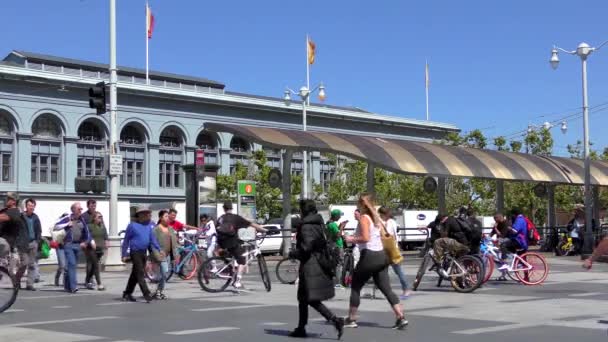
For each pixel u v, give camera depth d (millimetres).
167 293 17781
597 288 18375
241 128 30438
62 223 18500
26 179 60188
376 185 68188
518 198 62719
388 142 34500
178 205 43688
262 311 13969
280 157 78312
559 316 12844
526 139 58562
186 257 21422
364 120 80062
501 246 19875
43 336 10891
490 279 20750
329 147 31047
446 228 17922
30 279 18984
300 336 10773
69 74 64062
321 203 68438
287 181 33000
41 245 20828
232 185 63656
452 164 34344
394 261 12281
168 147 68875
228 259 17984
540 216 67750
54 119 62219
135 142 66875
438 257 17781
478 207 63812
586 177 35625
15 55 68375
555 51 35719
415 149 34438
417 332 11117
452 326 11688
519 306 14445
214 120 71062
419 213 52969
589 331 11039
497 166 36656
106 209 35656
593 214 44156
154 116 67438
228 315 13359
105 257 26703
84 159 64375
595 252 11312
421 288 18484
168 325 12047
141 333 11156
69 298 16906
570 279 21172
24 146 60031
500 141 60094
